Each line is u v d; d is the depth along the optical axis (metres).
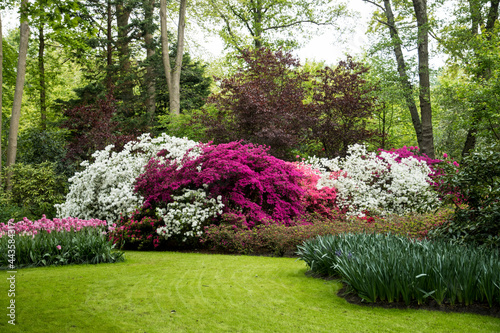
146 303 3.83
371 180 9.84
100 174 8.97
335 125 12.71
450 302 3.61
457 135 17.17
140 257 6.65
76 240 6.03
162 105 21.50
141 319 3.39
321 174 9.88
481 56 12.95
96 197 8.92
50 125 17.42
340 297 4.06
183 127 14.93
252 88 12.45
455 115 14.91
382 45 15.13
